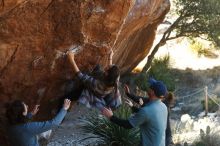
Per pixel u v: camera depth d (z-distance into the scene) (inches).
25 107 207.0
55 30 239.5
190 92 584.4
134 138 323.0
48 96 273.4
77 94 275.6
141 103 259.6
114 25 253.9
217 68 685.3
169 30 617.3
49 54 247.3
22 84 254.1
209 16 587.8
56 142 361.4
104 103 259.4
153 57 609.0
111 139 325.7
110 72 252.2
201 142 353.7
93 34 252.8
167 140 255.6
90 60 266.1
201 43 754.8
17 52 237.1
